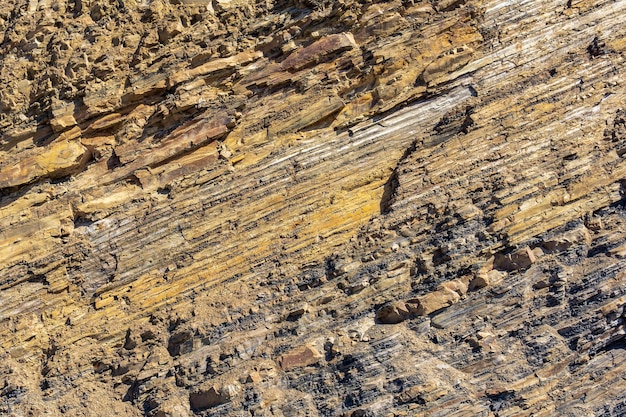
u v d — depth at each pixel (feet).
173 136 47.16
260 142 47.14
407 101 47.14
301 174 46.21
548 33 48.11
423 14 48.19
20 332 44.27
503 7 48.49
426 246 43.52
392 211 44.45
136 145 47.39
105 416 41.86
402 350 41.39
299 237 44.93
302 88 47.44
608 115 46.11
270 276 44.11
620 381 41.50
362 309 42.70
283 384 41.29
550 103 46.26
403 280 43.06
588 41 47.98
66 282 45.37
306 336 42.29
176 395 41.73
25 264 45.44
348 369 41.09
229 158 46.91
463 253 42.98
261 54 48.37
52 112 47.55
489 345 41.50
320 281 43.62
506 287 42.47
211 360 42.01
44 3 52.21
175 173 46.93
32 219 46.29
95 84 47.98
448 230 43.52
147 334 43.60
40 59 49.52
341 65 47.67
